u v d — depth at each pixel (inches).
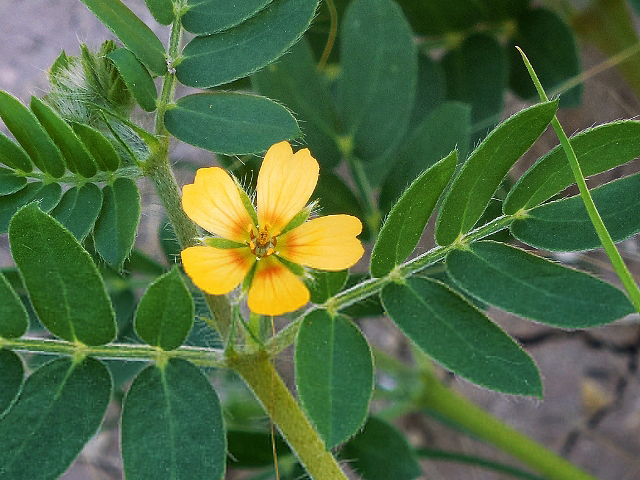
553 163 5.7
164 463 5.5
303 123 7.3
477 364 5.5
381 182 7.6
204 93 6.1
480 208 5.7
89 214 5.9
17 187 6.0
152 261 7.9
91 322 5.6
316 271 5.7
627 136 5.6
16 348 5.6
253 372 6.2
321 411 5.3
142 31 6.0
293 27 6.0
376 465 7.6
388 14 7.3
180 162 8.0
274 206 5.8
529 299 5.5
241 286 5.8
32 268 5.5
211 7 6.1
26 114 5.8
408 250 5.7
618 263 5.6
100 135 5.9
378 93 7.3
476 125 8.1
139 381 5.7
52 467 5.5
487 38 8.2
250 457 7.6
